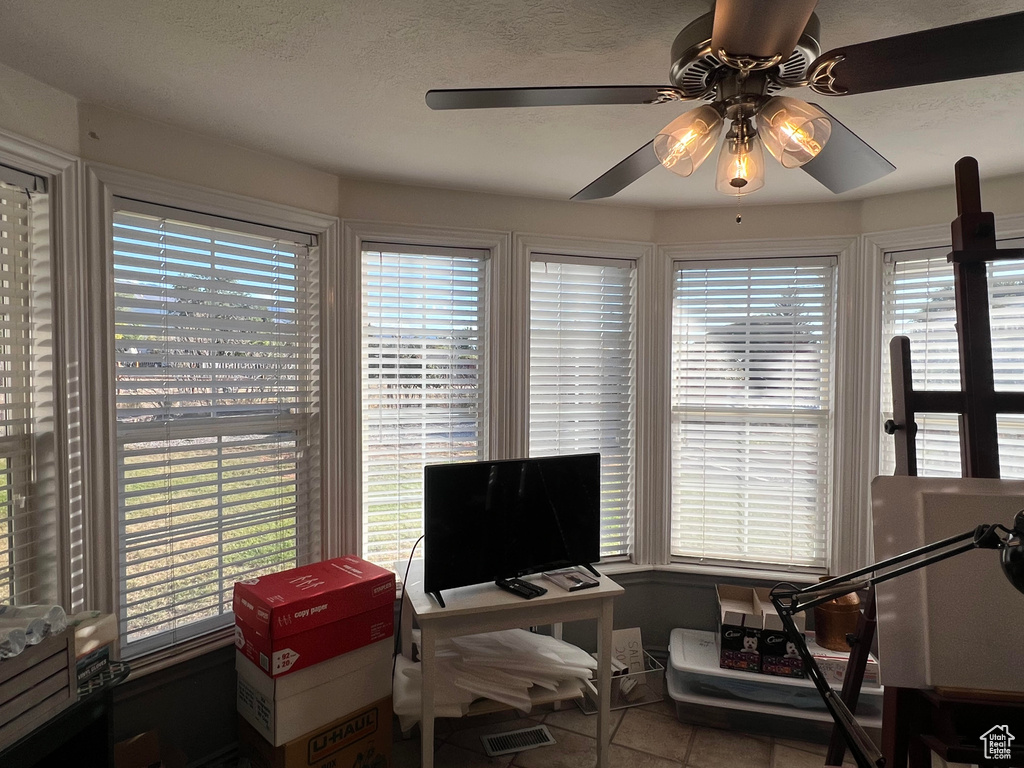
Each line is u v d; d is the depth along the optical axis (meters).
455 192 2.79
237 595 2.09
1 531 1.75
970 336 1.60
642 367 3.09
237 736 2.31
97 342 1.92
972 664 1.27
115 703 2.00
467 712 2.17
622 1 1.33
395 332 2.77
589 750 2.42
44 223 1.80
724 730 2.57
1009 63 1.12
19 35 1.50
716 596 3.05
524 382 2.92
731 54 1.13
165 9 1.38
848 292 2.85
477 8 1.37
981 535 0.88
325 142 2.21
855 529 2.85
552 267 3.01
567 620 2.20
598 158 2.34
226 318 2.29
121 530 2.02
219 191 2.19
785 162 1.32
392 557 2.78
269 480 2.47
